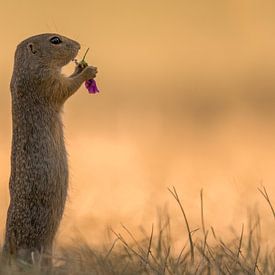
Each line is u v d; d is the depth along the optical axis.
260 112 26.06
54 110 11.85
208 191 15.84
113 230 12.78
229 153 20.80
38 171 11.41
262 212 13.87
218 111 26.23
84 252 10.96
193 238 12.80
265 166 18.91
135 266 10.49
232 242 11.52
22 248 11.25
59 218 11.59
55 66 12.16
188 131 23.59
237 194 15.26
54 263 10.84
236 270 10.31
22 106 11.74
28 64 11.97
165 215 13.02
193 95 28.19
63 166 11.72
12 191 11.48
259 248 10.77
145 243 11.91
